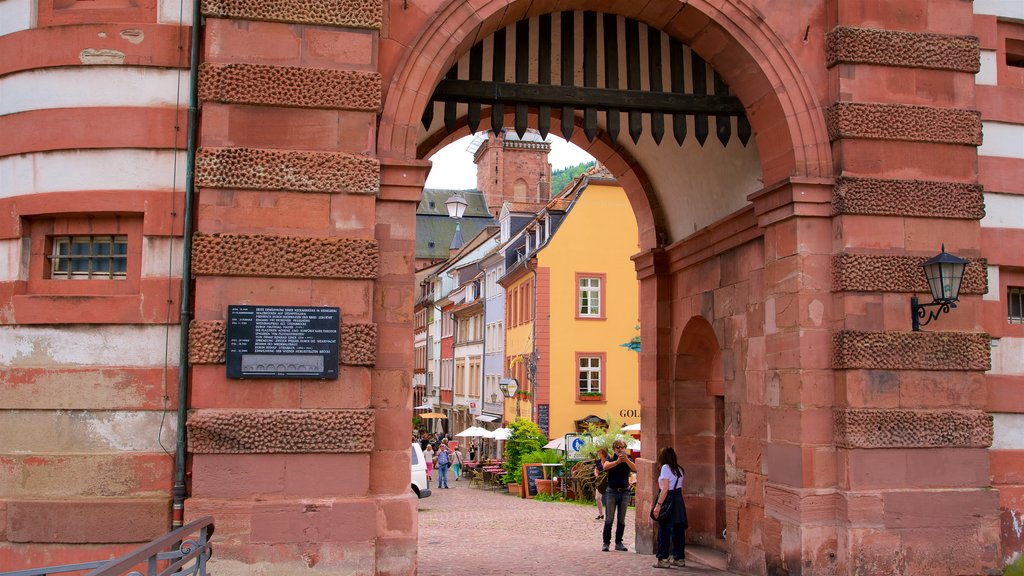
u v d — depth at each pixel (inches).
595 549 565.3
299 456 311.3
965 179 370.6
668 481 464.4
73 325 322.0
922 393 356.2
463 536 661.9
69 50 329.7
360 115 325.1
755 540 401.7
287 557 305.6
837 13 369.7
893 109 366.3
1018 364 397.1
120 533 310.7
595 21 386.9
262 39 321.7
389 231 331.0
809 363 357.4
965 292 364.5
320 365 313.9
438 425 2625.5
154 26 330.0
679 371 521.3
